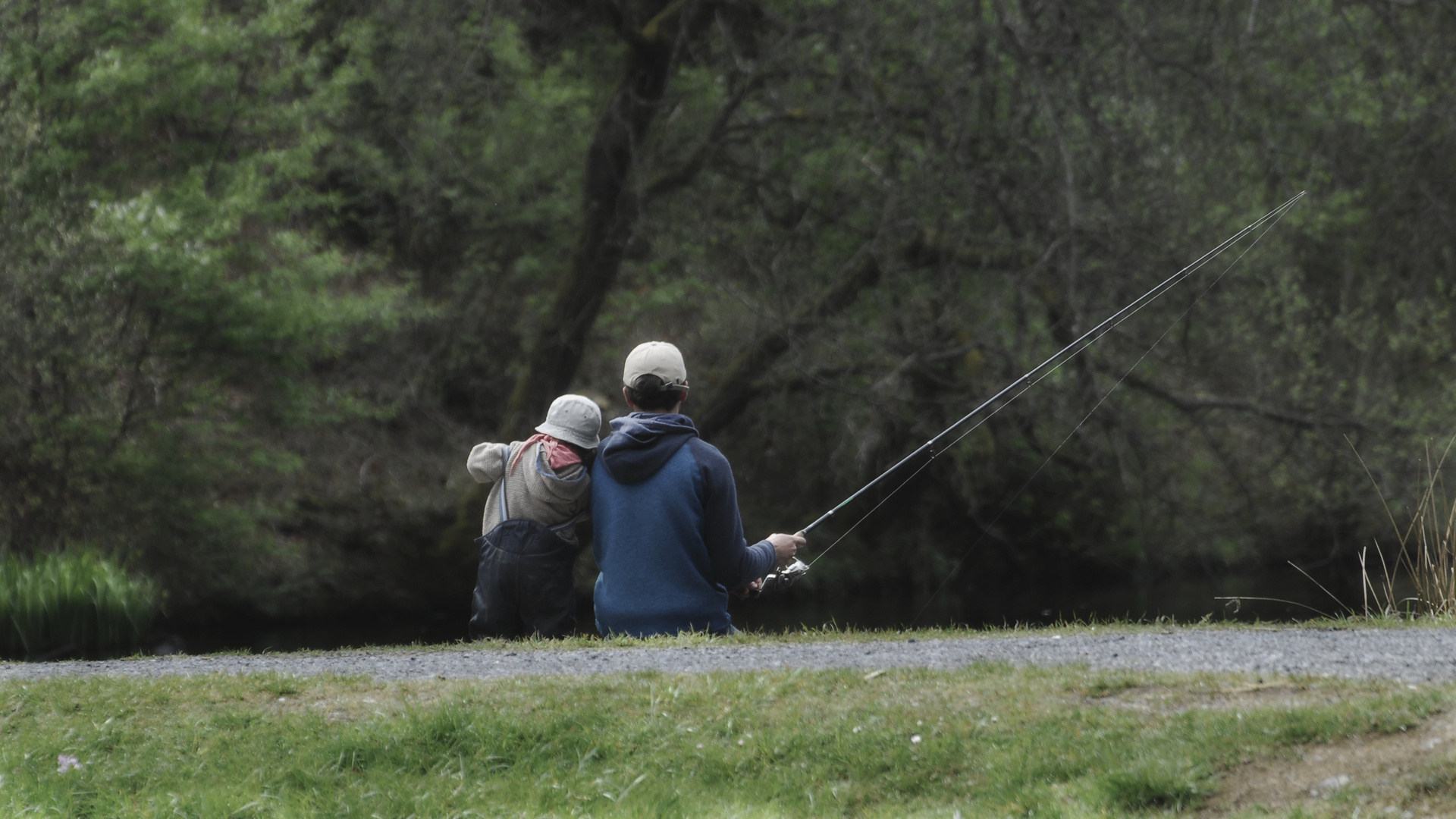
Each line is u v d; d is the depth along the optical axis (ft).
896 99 176.45
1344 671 51.24
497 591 70.95
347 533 208.74
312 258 177.58
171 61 164.45
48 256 152.87
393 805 44.32
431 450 232.53
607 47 214.07
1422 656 54.54
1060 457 222.69
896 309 198.59
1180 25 172.65
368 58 202.39
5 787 45.98
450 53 198.49
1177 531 230.68
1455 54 191.62
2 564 145.89
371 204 238.89
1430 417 213.87
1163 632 66.74
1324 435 204.64
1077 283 171.53
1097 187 169.27
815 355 200.03
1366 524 239.91
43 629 143.74
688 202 206.39
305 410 182.91
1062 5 162.71
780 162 194.70
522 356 242.99
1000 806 40.81
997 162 172.45
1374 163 199.62
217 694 55.16
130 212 153.38
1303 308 210.18
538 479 70.79
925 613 207.82
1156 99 169.37
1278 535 246.27
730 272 209.05
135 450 164.14
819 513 243.19
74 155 159.53
